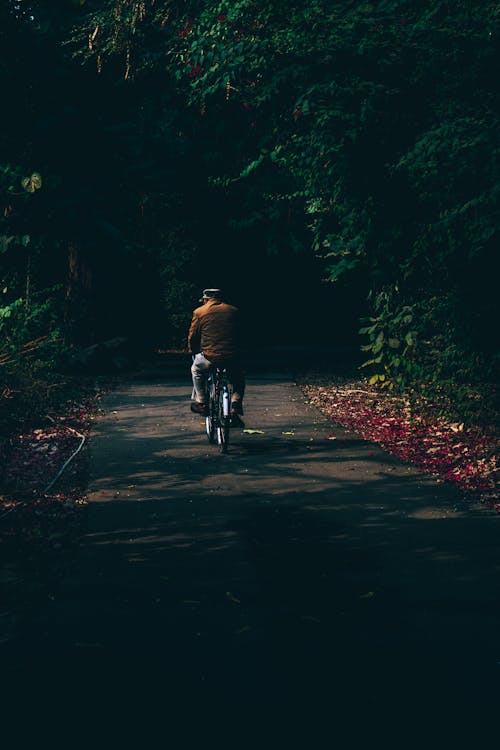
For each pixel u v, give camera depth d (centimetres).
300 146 975
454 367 1130
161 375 1852
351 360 2195
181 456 977
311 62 864
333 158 956
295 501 770
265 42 862
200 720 377
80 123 1748
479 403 1082
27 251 1664
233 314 1031
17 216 1589
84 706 391
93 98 1775
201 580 560
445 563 591
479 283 1053
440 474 873
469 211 833
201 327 1027
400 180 951
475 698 396
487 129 769
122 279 2322
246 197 1400
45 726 374
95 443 1058
